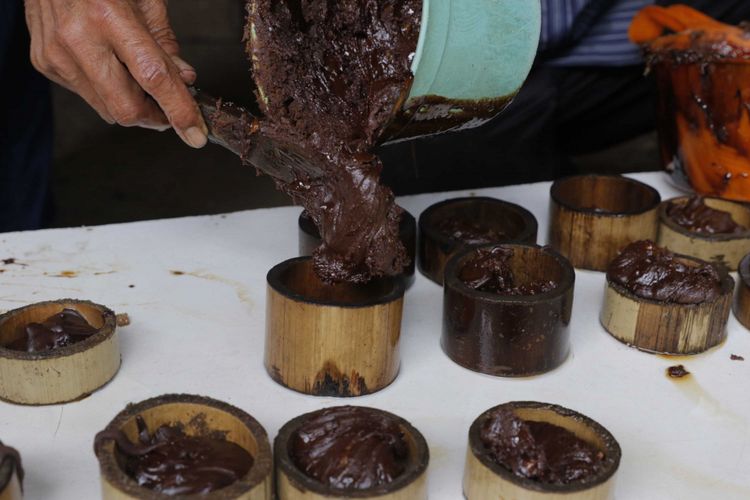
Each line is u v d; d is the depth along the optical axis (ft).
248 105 8.11
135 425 3.04
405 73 3.26
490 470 2.99
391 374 3.41
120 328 3.56
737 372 3.49
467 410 3.34
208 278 3.80
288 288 3.46
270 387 3.39
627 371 3.49
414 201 4.22
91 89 3.76
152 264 3.85
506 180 4.91
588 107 5.19
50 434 3.21
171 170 7.59
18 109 4.91
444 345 3.54
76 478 3.10
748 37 3.96
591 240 3.90
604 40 4.75
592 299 3.80
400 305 3.37
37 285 3.72
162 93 3.46
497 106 3.50
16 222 5.14
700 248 3.86
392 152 4.68
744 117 4.03
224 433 3.08
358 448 3.01
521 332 3.41
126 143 8.03
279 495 3.00
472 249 3.60
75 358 3.27
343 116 3.41
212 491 2.92
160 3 3.81
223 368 3.44
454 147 4.76
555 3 4.58
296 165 3.35
